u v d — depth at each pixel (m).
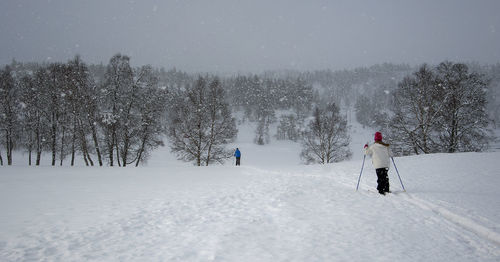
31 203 6.66
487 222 4.41
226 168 17.78
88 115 23.23
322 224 4.47
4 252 3.51
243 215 5.20
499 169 9.66
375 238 3.81
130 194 7.91
